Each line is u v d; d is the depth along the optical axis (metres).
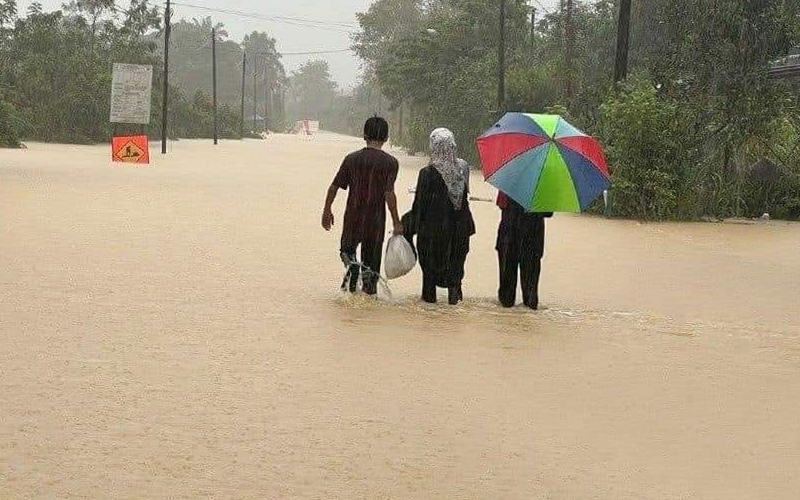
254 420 10.57
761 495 9.06
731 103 44.28
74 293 17.52
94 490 8.36
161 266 21.34
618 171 41.41
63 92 107.81
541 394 12.31
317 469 9.17
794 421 11.58
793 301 20.97
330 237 28.22
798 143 46.72
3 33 111.50
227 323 15.61
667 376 13.61
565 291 21.39
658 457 10.06
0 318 15.08
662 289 22.09
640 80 45.81
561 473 9.42
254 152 102.81
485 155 17.84
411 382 12.52
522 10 94.19
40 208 32.28
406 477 9.09
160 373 12.29
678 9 46.41
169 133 141.88
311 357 13.59
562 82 71.50
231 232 28.45
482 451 9.97
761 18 44.19
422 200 18.17
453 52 98.88
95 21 120.50
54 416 10.32
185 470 8.96
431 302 18.56
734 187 43.34
